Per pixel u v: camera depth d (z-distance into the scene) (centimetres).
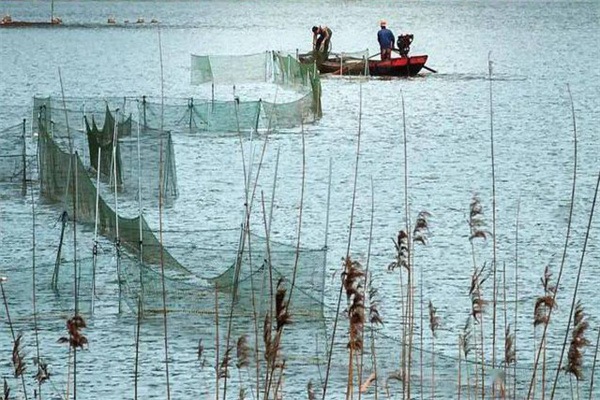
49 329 3069
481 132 7119
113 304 3262
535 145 6538
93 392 2659
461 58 14200
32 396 2625
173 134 6819
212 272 3516
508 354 2083
